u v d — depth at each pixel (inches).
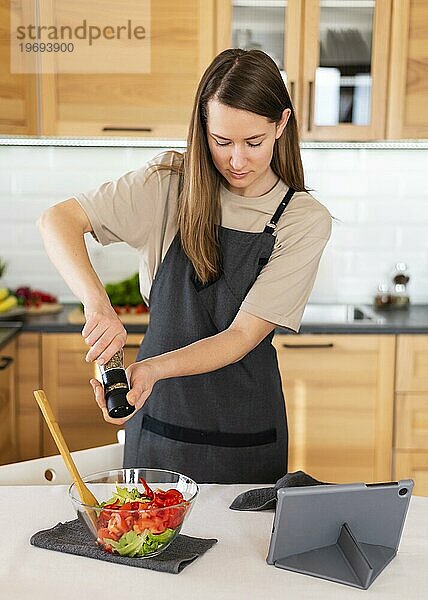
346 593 51.9
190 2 135.3
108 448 80.6
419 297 155.3
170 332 81.2
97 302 68.1
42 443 133.6
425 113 138.5
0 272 147.2
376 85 137.7
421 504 66.4
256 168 72.9
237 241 79.1
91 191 78.7
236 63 70.7
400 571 55.1
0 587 52.0
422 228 153.7
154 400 80.9
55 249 73.0
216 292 80.0
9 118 135.0
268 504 63.8
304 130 138.3
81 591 51.6
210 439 80.3
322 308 149.8
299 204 79.7
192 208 76.9
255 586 52.6
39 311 140.4
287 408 132.2
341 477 133.9
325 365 131.3
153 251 81.9
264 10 135.9
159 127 138.3
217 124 70.5
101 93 137.0
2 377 123.9
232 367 79.9
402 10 135.7
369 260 154.4
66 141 146.7
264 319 75.7
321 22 136.3
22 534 59.6
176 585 52.4
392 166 152.6
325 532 57.1
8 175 150.5
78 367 132.2
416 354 131.3
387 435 133.0
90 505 55.7
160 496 58.0
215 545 58.3
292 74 136.9
